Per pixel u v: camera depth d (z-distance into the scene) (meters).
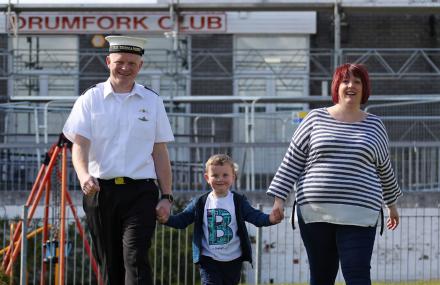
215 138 33.91
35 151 25.33
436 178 23.94
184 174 24.19
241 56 36.66
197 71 36.66
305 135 10.45
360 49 35.25
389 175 10.62
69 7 35.59
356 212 10.11
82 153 10.26
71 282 20.14
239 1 36.38
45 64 36.75
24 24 35.75
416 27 36.81
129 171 10.20
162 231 19.17
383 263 22.38
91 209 10.32
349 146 10.19
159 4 35.62
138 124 10.31
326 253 10.42
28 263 19.50
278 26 36.81
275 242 22.28
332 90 10.59
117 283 10.44
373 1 35.25
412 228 22.69
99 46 37.12
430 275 22.22
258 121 30.80
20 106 29.02
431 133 31.88
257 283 18.77
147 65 36.69
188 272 19.48
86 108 10.34
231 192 11.56
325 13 36.97
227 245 11.43
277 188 10.54
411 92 36.50
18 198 23.62
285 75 36.09
